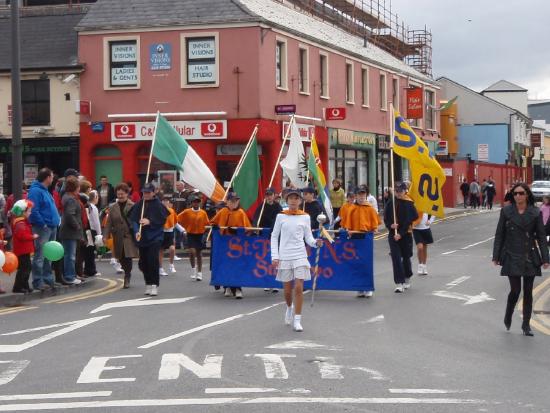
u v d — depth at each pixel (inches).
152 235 631.2
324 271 626.8
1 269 588.1
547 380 351.9
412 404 306.0
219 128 1250.0
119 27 1273.4
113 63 1286.9
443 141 2162.9
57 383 343.0
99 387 333.7
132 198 1100.5
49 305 585.6
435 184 699.4
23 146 1306.6
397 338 450.0
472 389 332.5
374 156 1717.5
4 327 489.7
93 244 754.8
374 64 1717.5
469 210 2042.3
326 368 368.2
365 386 335.3
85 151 1286.9
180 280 743.1
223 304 582.9
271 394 320.2
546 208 865.5
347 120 1581.0
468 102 2898.6
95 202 767.1
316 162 733.3
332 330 472.1
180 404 304.3
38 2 1573.6
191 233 738.2
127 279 688.4
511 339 453.7
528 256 464.8
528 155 3282.5
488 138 2834.6
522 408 303.0
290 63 1353.3
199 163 701.9
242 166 706.2
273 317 519.5
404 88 1907.0
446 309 563.2
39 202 623.5
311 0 1820.9
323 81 1488.7
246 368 367.2
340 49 1540.4
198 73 1262.3
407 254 662.5
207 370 363.3
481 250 1043.9
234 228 629.9
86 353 406.6
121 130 1274.6
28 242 612.7
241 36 1246.9
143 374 355.9
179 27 1261.1
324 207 714.8
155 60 1270.9
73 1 1546.5
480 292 651.5
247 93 1246.3
